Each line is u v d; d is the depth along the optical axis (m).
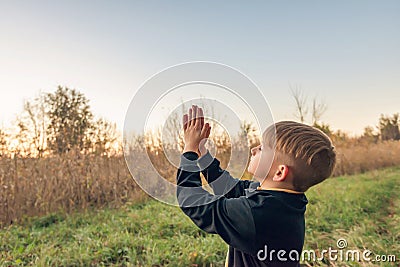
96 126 6.94
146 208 5.84
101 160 6.37
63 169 6.04
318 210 5.66
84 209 5.75
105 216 5.46
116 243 4.09
